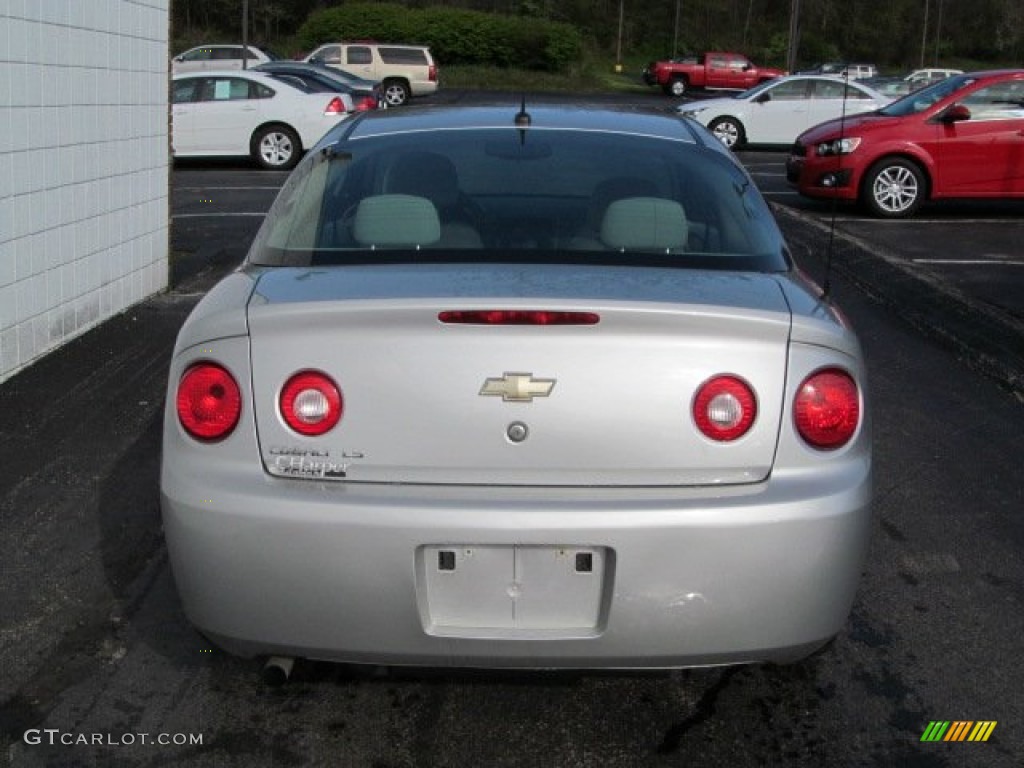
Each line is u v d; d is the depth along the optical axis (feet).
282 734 10.68
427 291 9.82
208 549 9.32
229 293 10.48
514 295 9.64
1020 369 22.53
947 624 12.73
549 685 11.51
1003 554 14.47
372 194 11.92
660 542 9.08
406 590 9.12
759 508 9.16
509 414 9.21
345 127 13.69
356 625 9.24
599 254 11.12
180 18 210.38
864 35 210.18
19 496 15.83
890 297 28.78
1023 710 11.12
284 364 9.40
